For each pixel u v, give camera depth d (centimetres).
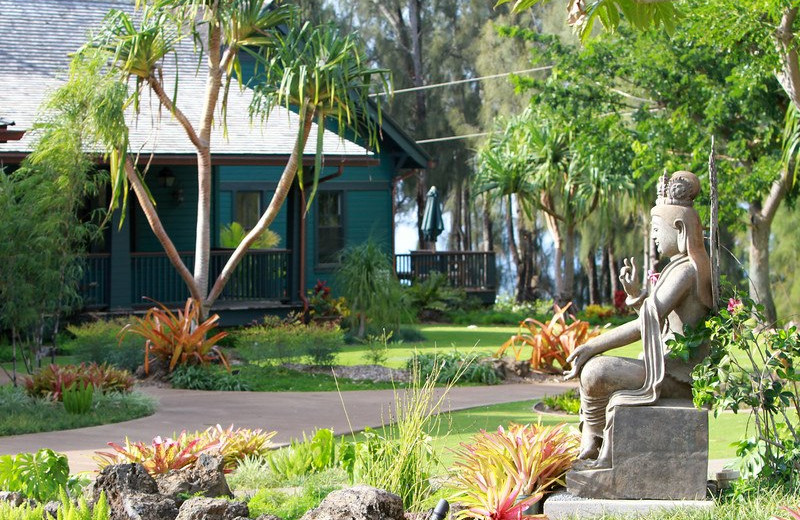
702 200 1869
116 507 586
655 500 662
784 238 2650
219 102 2344
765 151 1969
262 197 2820
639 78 1962
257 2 1595
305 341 1680
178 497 629
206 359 1575
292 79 1587
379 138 2889
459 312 2905
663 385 677
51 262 1423
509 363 1666
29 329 1667
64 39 2428
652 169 1980
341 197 2909
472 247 4925
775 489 657
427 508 682
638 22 753
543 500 688
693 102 1919
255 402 1364
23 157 1856
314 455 855
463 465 725
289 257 2212
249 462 866
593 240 3588
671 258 691
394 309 2162
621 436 667
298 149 1608
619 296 3070
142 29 1571
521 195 2878
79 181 1451
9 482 721
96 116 1472
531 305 3203
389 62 4394
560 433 757
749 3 1212
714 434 1084
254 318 2122
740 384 682
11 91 2166
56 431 1137
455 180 4284
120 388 1366
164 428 1159
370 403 1352
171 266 2098
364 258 2152
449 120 4231
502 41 4025
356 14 4428
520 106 3959
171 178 2273
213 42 1653
